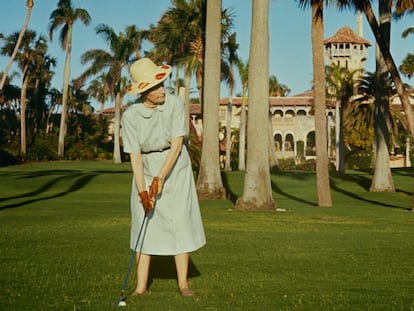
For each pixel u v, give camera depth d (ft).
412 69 199.41
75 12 222.48
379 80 118.32
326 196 80.18
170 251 21.94
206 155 91.76
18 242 37.68
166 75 21.48
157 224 21.97
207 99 91.15
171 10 124.26
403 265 29.86
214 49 90.07
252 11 70.90
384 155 118.83
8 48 246.06
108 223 50.93
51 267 28.48
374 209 76.69
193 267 28.99
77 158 250.78
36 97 300.20
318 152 80.23
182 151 22.08
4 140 274.98
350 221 57.52
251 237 41.98
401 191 119.65
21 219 54.80
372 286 24.45
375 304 21.18
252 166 70.85
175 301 21.31
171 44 129.39
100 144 297.74
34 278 25.76
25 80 247.91
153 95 21.47
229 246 36.76
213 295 22.41
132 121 21.76
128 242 37.73
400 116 205.36
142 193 21.42
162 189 21.85
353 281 25.58
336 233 45.96
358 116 193.57
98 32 219.61
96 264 29.40
